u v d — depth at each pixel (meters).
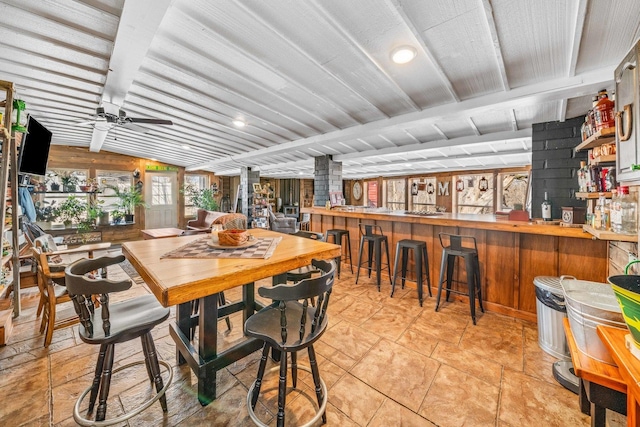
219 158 7.42
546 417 1.47
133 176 8.22
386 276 3.82
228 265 1.39
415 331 2.38
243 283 1.33
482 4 1.55
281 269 1.50
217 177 10.60
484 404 1.56
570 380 1.66
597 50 1.88
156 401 1.55
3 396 1.60
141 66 2.75
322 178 6.00
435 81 2.53
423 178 9.15
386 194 10.27
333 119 3.76
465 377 1.79
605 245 2.21
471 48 2.00
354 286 3.54
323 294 1.37
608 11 1.52
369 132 3.87
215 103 3.49
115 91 3.20
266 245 1.87
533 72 2.25
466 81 2.49
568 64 2.08
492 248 2.82
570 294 1.35
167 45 2.32
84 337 1.27
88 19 2.10
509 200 7.38
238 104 3.50
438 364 1.92
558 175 3.20
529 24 1.70
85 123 4.34
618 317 1.11
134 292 3.45
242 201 8.50
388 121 3.56
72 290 1.22
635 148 1.22
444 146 4.46
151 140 5.99
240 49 2.21
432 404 1.56
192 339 2.01
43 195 6.73
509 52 2.00
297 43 2.06
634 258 1.51
